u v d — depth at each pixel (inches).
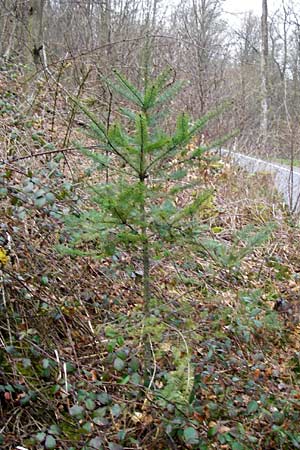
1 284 123.3
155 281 148.6
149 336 105.6
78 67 280.4
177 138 98.3
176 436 106.5
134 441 103.7
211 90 338.6
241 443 107.0
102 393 109.9
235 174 272.8
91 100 234.7
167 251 104.0
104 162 106.2
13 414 106.7
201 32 413.4
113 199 94.0
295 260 218.2
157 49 337.4
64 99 230.8
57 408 111.2
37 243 142.6
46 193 139.5
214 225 216.1
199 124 102.0
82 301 139.4
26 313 123.9
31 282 131.0
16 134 185.8
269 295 177.9
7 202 143.6
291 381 135.0
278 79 563.8
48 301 130.7
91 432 103.6
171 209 97.9
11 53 321.1
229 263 112.3
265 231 124.6
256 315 145.1
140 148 98.2
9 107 210.7
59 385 112.0
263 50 593.6
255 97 379.6
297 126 349.4
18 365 115.3
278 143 353.1
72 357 121.5
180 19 434.0
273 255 214.2
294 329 154.9
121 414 110.1
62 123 214.8
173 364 115.1
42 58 289.4
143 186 93.0
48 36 384.5
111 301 140.7
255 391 122.6
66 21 391.9
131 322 114.4
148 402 108.0
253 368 132.6
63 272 138.3
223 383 121.6
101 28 371.9
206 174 242.5
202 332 127.9
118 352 116.0
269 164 316.5
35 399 109.3
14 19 326.6
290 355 144.3
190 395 107.3
